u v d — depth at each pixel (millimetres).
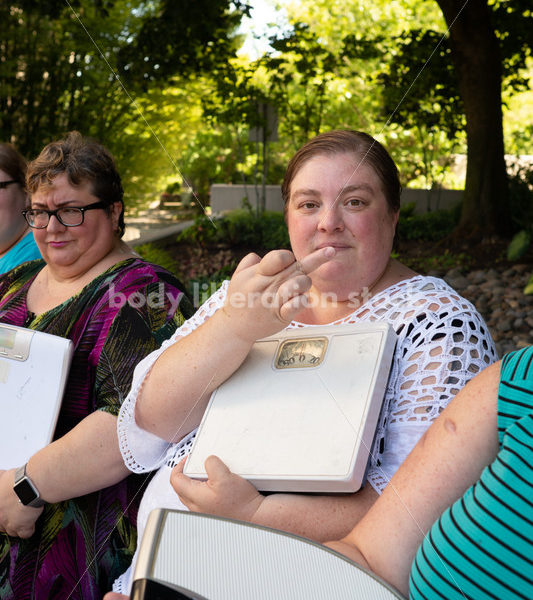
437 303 1165
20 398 1533
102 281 1626
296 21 8336
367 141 1268
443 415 882
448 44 7852
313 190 1232
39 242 1703
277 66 7898
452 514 768
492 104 7281
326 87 8617
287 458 1038
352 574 798
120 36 7070
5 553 1562
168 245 7684
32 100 6848
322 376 1098
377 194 1237
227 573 746
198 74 7633
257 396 1141
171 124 7906
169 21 6750
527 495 719
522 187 8008
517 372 818
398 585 842
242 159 9250
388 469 1053
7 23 6609
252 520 1053
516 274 6254
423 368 1092
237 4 6738
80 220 1663
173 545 760
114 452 1458
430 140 10180
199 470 1114
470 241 7316
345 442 1008
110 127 7312
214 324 1169
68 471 1461
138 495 1532
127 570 1389
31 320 1743
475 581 732
